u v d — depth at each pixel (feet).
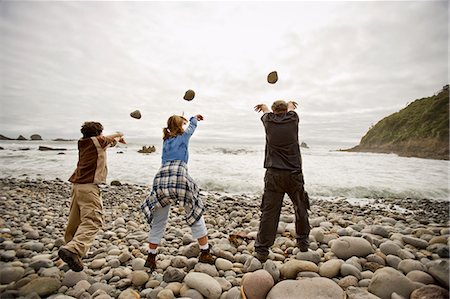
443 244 11.31
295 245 12.51
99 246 13.20
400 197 30.78
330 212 23.40
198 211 10.16
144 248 12.37
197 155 80.23
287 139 10.31
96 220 9.99
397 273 8.25
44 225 16.67
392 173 44.65
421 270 9.07
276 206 10.59
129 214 21.40
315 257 10.69
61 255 8.73
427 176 41.70
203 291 8.31
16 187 30.53
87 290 8.70
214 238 14.25
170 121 10.93
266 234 10.53
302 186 10.68
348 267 9.40
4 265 10.11
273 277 9.07
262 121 11.06
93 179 10.11
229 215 21.11
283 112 10.89
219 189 33.73
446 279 7.89
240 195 30.91
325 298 7.60
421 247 11.85
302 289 7.93
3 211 19.47
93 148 10.29
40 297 8.31
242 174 41.96
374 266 9.82
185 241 13.29
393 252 10.87
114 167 50.83
